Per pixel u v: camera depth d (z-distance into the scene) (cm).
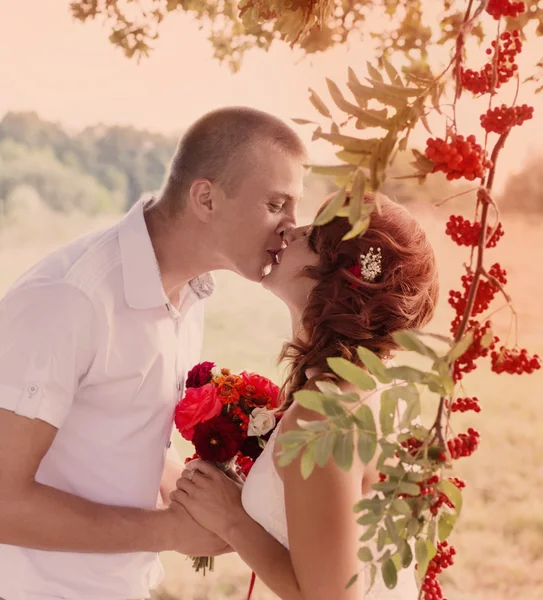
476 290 99
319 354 163
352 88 95
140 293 169
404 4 168
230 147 171
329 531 138
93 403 170
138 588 183
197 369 191
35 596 170
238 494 170
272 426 174
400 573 162
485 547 528
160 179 1282
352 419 96
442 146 92
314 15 166
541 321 913
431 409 633
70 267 164
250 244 175
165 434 183
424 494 97
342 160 93
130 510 170
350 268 166
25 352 154
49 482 172
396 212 170
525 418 715
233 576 473
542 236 949
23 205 1230
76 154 1259
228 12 212
